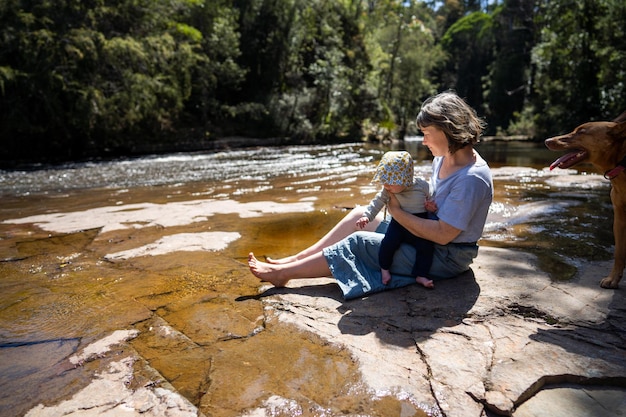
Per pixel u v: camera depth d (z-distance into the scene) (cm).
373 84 3641
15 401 174
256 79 2944
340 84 2994
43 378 190
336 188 742
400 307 250
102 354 210
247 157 1571
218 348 214
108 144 1956
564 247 361
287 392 177
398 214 262
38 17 1638
